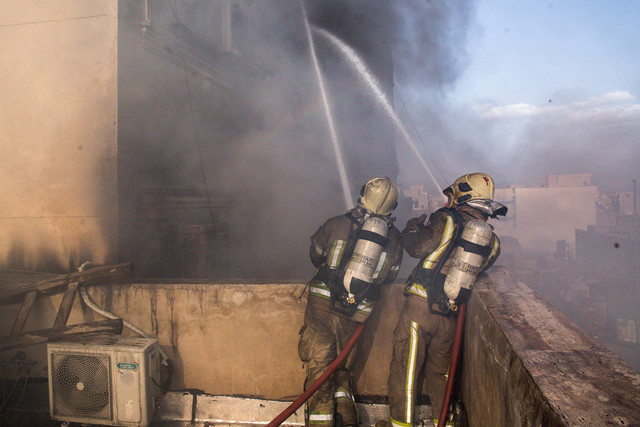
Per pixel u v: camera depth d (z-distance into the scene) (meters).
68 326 3.13
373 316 3.14
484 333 2.09
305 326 2.85
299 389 3.18
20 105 4.12
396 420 2.71
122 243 4.02
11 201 4.15
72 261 4.04
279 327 3.18
